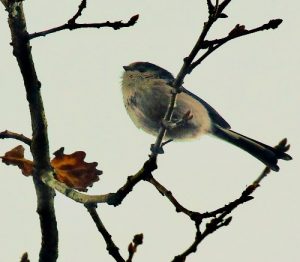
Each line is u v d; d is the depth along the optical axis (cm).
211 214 551
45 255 694
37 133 690
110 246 645
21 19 648
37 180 689
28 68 670
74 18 643
